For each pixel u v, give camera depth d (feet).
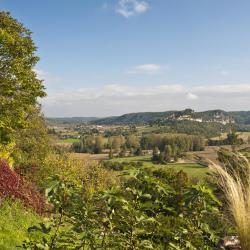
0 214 55.57
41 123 167.22
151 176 14.96
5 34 112.78
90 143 536.01
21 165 108.78
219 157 17.78
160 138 478.18
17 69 116.06
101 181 116.06
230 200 16.53
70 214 14.53
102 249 13.97
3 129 109.81
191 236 14.84
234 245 18.43
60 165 127.24
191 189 14.42
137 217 14.06
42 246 14.78
